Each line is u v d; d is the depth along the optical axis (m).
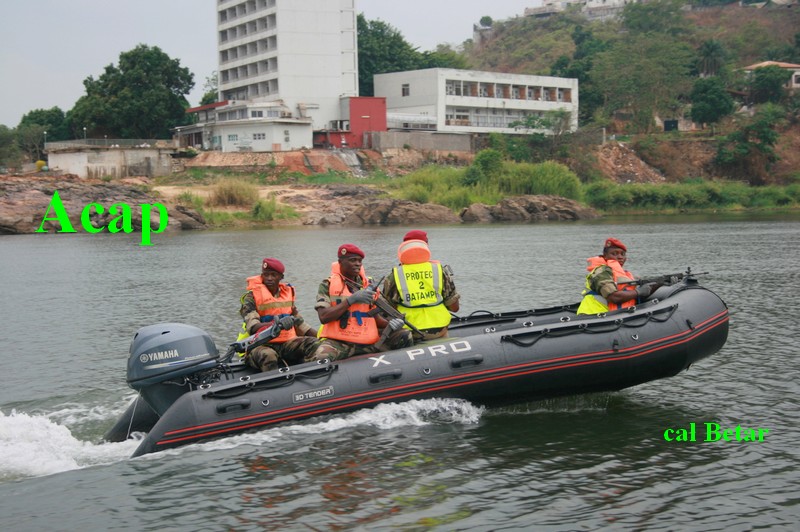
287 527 5.78
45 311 16.58
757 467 6.79
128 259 29.77
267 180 67.12
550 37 173.62
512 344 8.36
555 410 8.57
